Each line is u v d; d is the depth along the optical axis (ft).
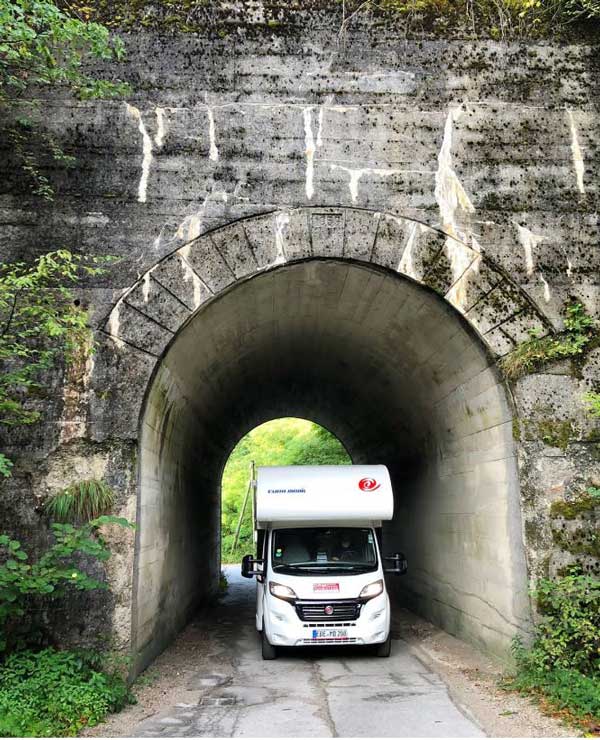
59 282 22.58
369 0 27.55
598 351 25.40
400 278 25.96
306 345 40.01
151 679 23.68
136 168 25.54
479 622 28.07
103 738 17.63
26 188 24.99
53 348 23.79
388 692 22.67
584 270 26.08
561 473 24.30
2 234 24.61
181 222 25.21
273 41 27.04
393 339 32.22
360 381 41.96
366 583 28.58
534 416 24.72
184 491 35.91
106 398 23.58
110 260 23.47
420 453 38.47
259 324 32.99
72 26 21.07
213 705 21.17
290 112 26.50
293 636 27.48
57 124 25.62
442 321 27.04
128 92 24.59
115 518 21.04
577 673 21.09
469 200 26.35
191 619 38.83
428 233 25.93
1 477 22.67
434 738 17.65
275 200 25.71
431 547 36.04
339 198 25.90
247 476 127.95
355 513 29.25
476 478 28.78
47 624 21.63
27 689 18.86
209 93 26.40
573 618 22.15
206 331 28.60
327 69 26.99
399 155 26.48
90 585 20.42
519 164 26.78
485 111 27.12
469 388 28.43
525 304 25.72
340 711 20.44
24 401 23.25
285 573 29.07
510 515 24.89
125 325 24.25
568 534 23.70
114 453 23.22
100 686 19.83
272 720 19.54
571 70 27.76
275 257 25.34
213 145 25.95
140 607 23.63
